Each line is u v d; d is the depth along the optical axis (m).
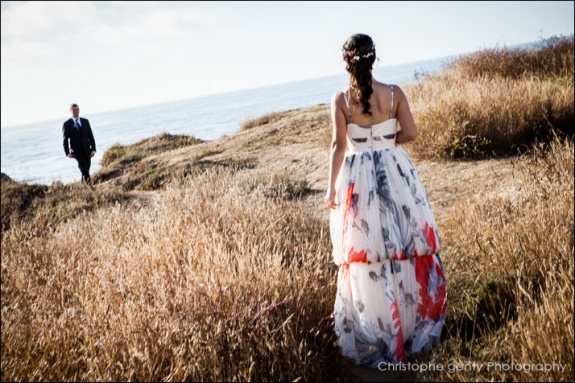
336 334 3.20
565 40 12.82
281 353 2.92
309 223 5.38
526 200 4.69
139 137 90.00
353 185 3.08
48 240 5.71
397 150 3.17
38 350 3.17
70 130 11.93
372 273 2.99
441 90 10.42
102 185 11.88
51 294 4.11
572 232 3.79
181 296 3.21
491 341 2.91
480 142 7.63
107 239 5.25
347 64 3.05
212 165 10.90
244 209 5.40
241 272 3.55
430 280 3.10
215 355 2.75
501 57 13.05
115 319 3.14
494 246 3.90
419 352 3.05
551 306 2.80
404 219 3.05
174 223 5.00
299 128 13.06
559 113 7.91
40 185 12.47
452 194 6.26
